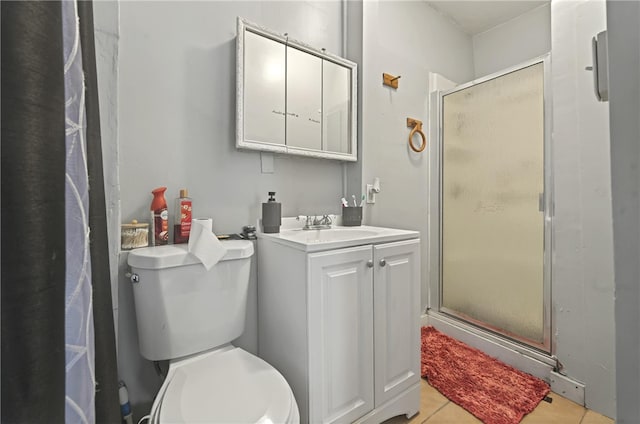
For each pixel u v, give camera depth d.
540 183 1.55
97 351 0.76
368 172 1.74
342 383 1.05
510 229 1.68
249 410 0.73
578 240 1.31
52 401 0.38
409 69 2.00
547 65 1.51
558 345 1.39
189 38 1.23
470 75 2.45
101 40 0.98
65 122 0.44
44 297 0.38
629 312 0.31
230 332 1.08
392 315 1.20
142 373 1.08
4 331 0.35
